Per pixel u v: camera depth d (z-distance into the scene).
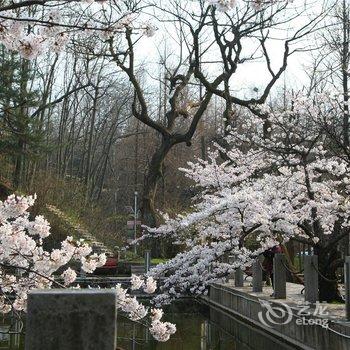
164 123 45.75
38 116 30.45
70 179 37.41
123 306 7.07
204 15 21.06
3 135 26.59
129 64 23.53
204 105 24.75
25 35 5.38
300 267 21.88
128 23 5.88
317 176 13.87
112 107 48.91
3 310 6.80
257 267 16.77
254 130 16.77
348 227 13.19
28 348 2.68
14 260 6.96
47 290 2.80
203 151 41.09
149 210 26.00
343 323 10.15
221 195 14.57
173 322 18.52
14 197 6.96
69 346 2.69
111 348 2.70
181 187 42.06
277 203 12.55
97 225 34.22
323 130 13.21
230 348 14.34
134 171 49.09
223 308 19.05
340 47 25.44
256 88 21.55
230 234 12.89
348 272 10.53
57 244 28.58
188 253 12.85
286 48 19.47
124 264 26.30
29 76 25.66
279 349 13.34
